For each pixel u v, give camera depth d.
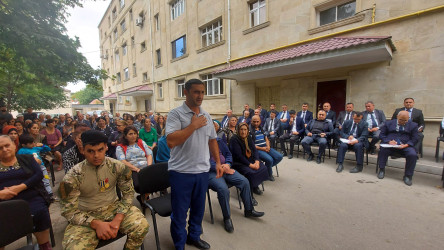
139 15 18.84
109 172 1.95
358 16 6.54
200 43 12.84
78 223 1.76
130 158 3.45
